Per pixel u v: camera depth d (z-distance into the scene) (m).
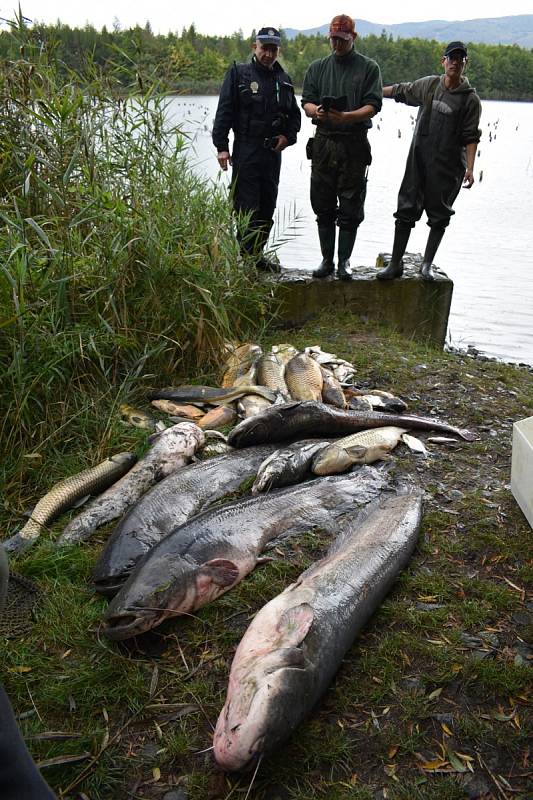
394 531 4.04
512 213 20.14
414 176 7.86
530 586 3.88
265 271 8.48
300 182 22.58
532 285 12.88
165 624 3.50
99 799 2.69
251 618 3.55
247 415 5.55
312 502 4.41
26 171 5.73
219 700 3.10
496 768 2.85
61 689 3.12
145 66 6.83
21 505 4.41
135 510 4.13
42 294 5.32
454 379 6.88
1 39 6.30
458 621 3.60
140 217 6.03
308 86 7.63
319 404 5.36
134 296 5.96
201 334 6.30
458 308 11.51
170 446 4.83
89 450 4.90
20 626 3.46
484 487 4.84
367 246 15.06
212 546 3.74
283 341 7.57
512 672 3.27
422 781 2.79
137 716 3.03
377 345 7.67
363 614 3.43
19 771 1.44
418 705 3.10
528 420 4.59
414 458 5.21
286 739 2.70
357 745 2.92
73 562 3.91
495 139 43.81
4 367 4.80
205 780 2.75
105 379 5.32
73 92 6.09
